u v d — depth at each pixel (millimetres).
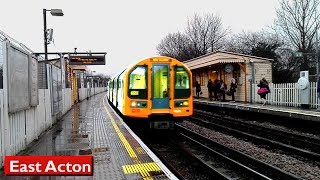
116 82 21312
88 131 13156
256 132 16625
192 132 15797
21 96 9141
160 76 14180
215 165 10195
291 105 20703
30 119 10562
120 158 8453
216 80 28641
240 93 27406
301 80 19250
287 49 36750
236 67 28156
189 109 14414
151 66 14125
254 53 40000
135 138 11414
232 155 11641
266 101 23281
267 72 26281
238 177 8961
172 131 16719
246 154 11117
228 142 14039
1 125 7504
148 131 16109
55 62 22516
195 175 9258
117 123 15648
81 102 35219
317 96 18031
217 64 28125
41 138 11625
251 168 9812
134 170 7340
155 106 14109
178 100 14273
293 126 17406
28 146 10125
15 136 8773
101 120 17031
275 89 22312
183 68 14398
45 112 13406
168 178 6742
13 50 8469
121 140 11016
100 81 89500
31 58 10359
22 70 9359
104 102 34688
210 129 18094
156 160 8242
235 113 23156
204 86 35000
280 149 12445
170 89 14195
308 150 12336
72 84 29500
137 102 14062
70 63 28672
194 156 10641
